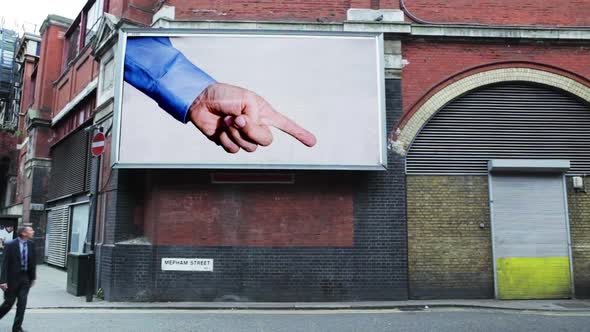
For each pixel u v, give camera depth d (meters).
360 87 11.21
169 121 10.94
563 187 11.89
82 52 17.30
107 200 11.99
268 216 11.16
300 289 10.94
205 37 11.25
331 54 11.30
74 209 17.41
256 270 10.98
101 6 16.59
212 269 10.96
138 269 10.89
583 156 12.09
